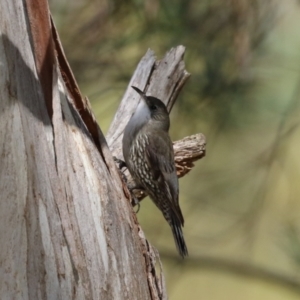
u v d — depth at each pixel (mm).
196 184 11938
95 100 11938
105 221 6625
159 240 13078
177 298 15633
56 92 6477
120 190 7004
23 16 6527
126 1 10938
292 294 14477
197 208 11984
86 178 6602
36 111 6414
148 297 7020
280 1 10938
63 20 11531
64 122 6652
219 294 15703
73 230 6367
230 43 10680
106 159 7004
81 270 6352
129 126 9336
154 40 11031
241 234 12031
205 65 10773
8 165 6195
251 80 10953
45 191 6273
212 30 10688
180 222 9852
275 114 11320
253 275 13180
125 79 11484
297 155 13094
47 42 6414
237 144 11664
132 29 11031
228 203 11891
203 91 10898
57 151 6418
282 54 11133
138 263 6914
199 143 9570
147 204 12773
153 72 9641
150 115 9531
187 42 10734
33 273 6137
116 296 6594
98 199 6621
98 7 11156
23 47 6461
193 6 10703
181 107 11078
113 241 6648
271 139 11586
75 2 11539
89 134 6965
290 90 11164
